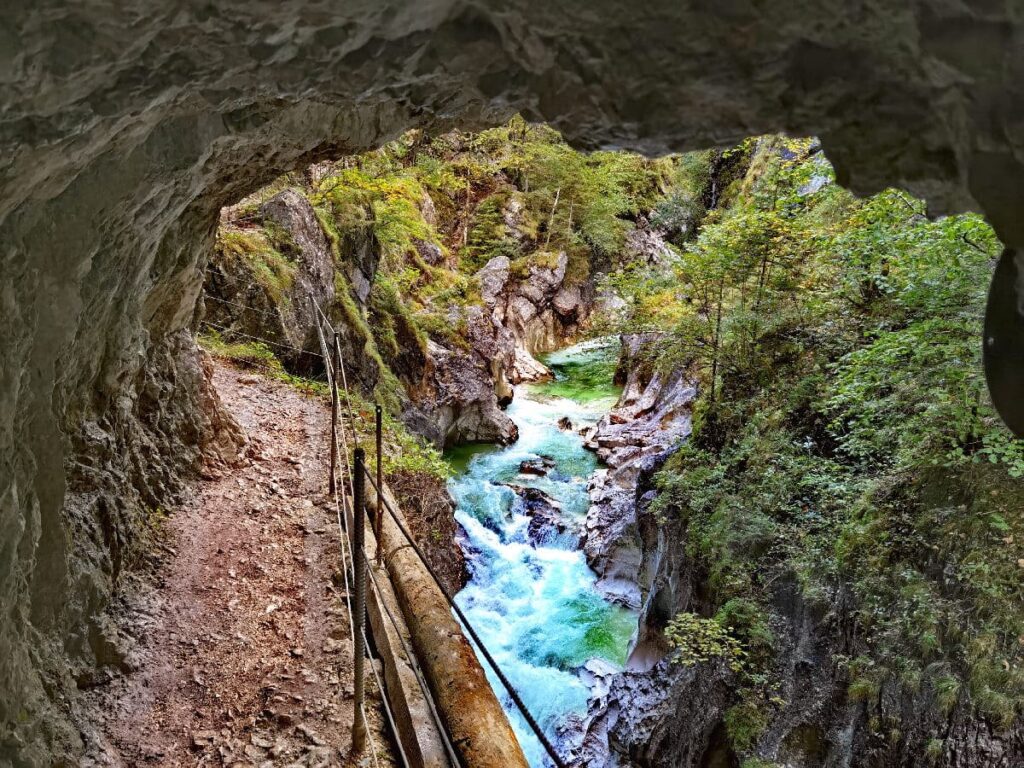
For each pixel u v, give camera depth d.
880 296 8.38
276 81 2.08
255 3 1.60
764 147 16.44
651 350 12.50
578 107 2.12
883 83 1.68
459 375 15.77
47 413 3.01
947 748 5.20
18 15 1.44
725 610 7.12
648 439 13.95
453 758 3.21
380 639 4.67
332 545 5.73
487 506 12.88
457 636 4.54
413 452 9.98
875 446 6.92
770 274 9.59
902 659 5.66
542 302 24.19
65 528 3.85
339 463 7.29
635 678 7.98
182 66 1.85
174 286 5.59
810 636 6.54
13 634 2.69
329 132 4.02
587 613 10.52
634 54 1.78
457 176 25.00
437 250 19.48
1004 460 5.59
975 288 5.96
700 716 6.77
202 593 4.95
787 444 8.09
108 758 3.49
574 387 20.66
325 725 4.00
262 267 10.28
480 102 2.96
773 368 9.23
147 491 5.42
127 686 4.05
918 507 6.29
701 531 8.06
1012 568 5.43
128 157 2.73
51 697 3.40
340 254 12.98
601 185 26.56
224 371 9.08
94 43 1.61
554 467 14.56
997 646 5.25
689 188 28.77
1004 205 1.70
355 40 1.85
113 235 3.29
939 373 6.21
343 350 11.80
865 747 5.68
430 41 1.92
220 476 6.45
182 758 3.70
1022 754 4.94
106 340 4.35
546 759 8.06
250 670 4.36
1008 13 1.36
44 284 2.62
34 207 2.36
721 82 1.83
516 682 9.12
